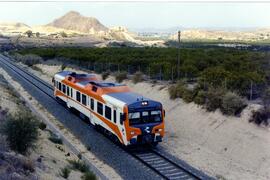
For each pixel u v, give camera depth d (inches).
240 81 1379.2
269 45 5570.9
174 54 2714.1
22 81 2224.4
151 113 960.3
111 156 907.4
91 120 1161.4
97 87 1126.4
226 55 2546.8
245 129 989.8
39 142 871.1
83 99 1229.7
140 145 1003.3
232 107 1074.1
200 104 1219.9
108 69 2304.4
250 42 7239.2
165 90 1545.3
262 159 863.7
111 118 1006.4
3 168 569.9
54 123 1240.8
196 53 2778.1
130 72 2245.3
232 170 840.9
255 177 801.6
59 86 1540.4
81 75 1387.8
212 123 1092.5
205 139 1043.3
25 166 629.9
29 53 4079.7
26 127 749.3
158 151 954.1
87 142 1023.6
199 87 1320.1
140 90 1708.9
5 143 714.2
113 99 1005.2
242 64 1921.8
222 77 1423.5
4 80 2138.3
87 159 878.4
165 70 1866.4
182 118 1227.2
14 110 1195.9
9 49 6023.6
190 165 863.1
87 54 3171.8
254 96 1283.2
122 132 944.9
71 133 1125.1
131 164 848.9
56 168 723.4
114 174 798.5
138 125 939.3
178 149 986.7
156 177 772.0
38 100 1631.4
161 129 971.9
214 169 843.4
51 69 2947.8
